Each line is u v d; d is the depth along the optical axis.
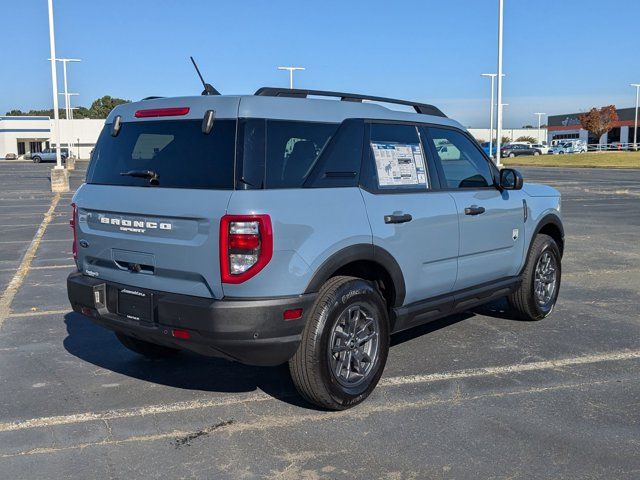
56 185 27.00
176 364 5.54
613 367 5.38
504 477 3.62
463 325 6.61
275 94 4.41
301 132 4.33
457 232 5.34
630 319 6.84
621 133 95.88
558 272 6.87
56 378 5.21
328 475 3.66
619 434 4.14
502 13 32.41
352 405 4.50
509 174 5.89
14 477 3.65
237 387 4.99
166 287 4.23
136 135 4.56
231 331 3.90
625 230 13.88
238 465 3.78
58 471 3.72
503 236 5.94
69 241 12.66
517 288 6.33
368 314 4.58
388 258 4.66
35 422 4.38
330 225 4.25
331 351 4.29
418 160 5.16
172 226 4.12
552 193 6.84
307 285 4.12
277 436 4.14
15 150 90.19
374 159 4.75
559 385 4.97
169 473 3.69
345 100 4.85
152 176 4.31
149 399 4.77
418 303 5.11
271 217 3.92
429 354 5.70
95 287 4.56
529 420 4.35
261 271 3.90
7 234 13.73
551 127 113.81
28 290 8.37
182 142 4.26
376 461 3.81
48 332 6.49
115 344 6.11
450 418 4.38
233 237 3.87
